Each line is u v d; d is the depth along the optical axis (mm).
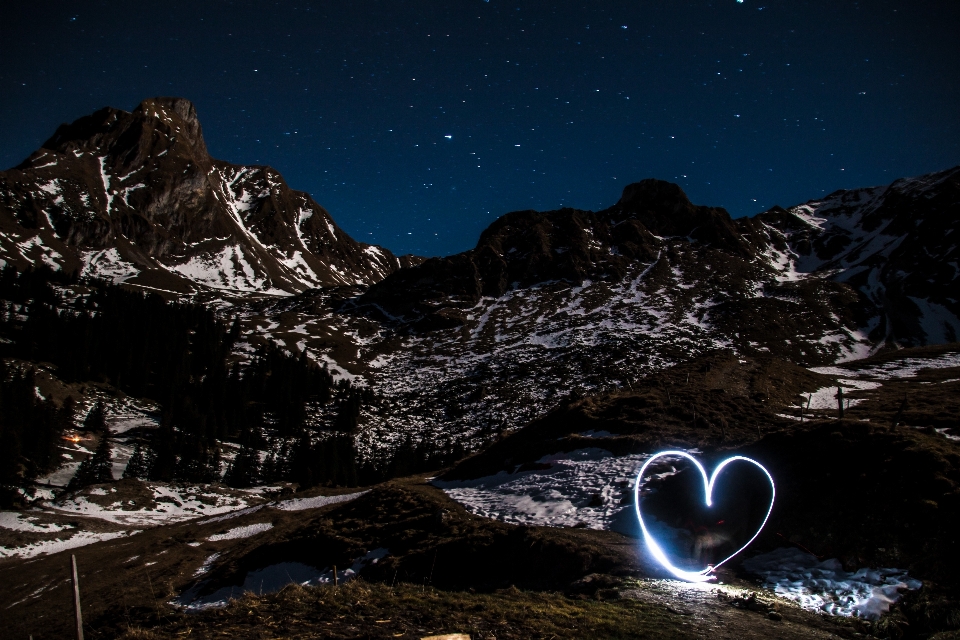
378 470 82000
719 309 149875
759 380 52281
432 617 15766
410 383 131000
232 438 101375
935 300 150500
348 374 138375
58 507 68250
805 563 20234
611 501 28828
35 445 79812
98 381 109938
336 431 104000
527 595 19625
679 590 18969
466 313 171125
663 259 190625
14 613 37562
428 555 26344
